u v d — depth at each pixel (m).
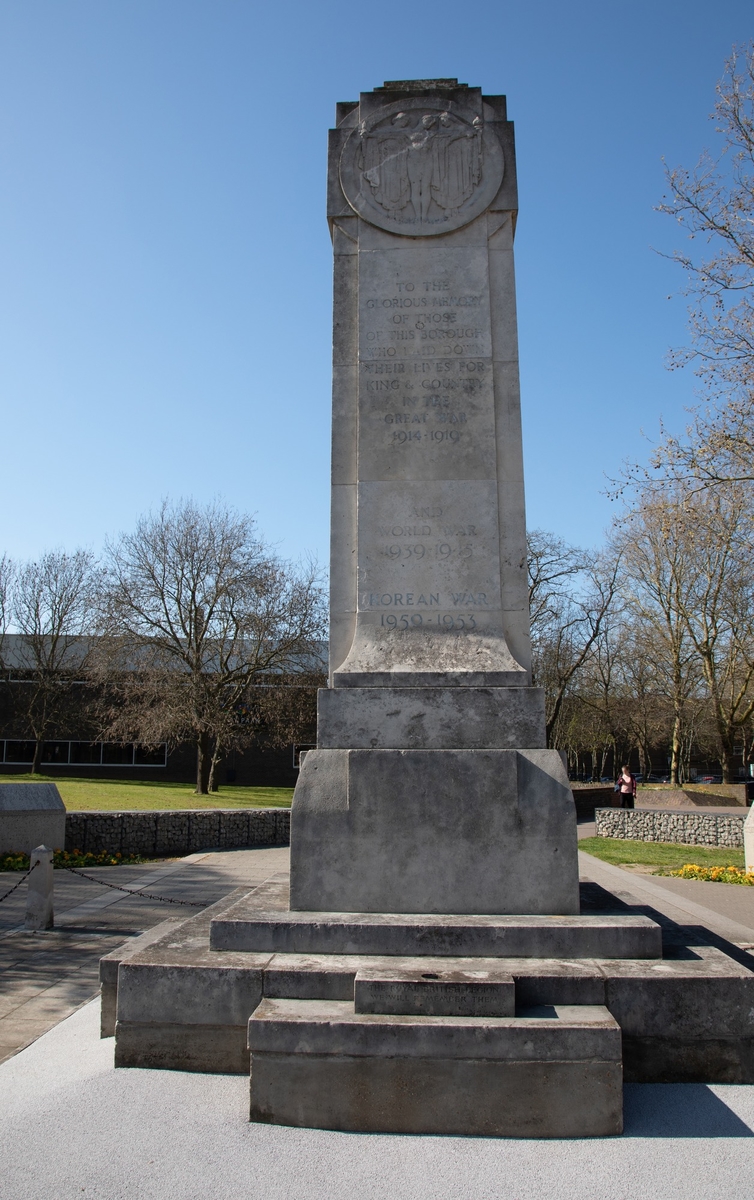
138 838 20.52
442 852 6.39
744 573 37.81
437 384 7.53
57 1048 6.15
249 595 36.72
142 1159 4.40
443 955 5.81
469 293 7.67
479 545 7.27
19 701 47.50
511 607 7.21
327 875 6.41
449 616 7.17
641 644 43.19
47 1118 4.81
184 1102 5.01
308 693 39.38
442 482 7.38
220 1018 5.46
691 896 14.26
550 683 44.09
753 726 50.03
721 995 5.35
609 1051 4.74
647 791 38.16
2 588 47.47
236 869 17.64
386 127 8.01
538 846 6.37
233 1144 4.57
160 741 35.84
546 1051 4.76
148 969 5.55
